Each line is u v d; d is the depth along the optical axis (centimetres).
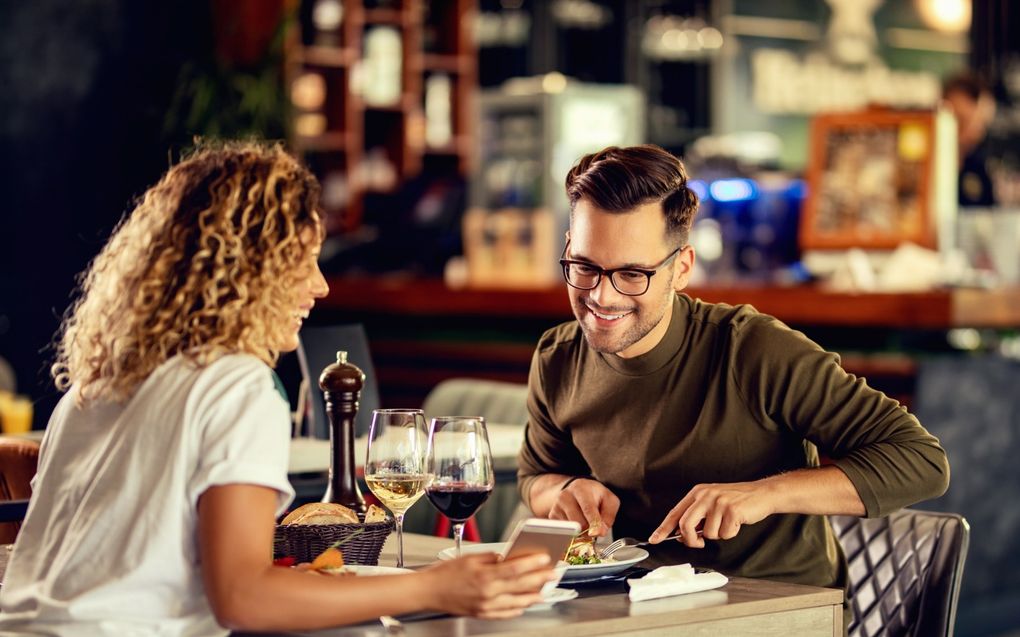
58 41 730
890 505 226
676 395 245
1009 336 571
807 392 237
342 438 244
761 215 653
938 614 246
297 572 172
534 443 272
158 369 179
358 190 885
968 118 752
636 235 230
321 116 874
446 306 643
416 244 808
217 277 180
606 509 236
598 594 207
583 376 257
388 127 912
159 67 762
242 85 746
